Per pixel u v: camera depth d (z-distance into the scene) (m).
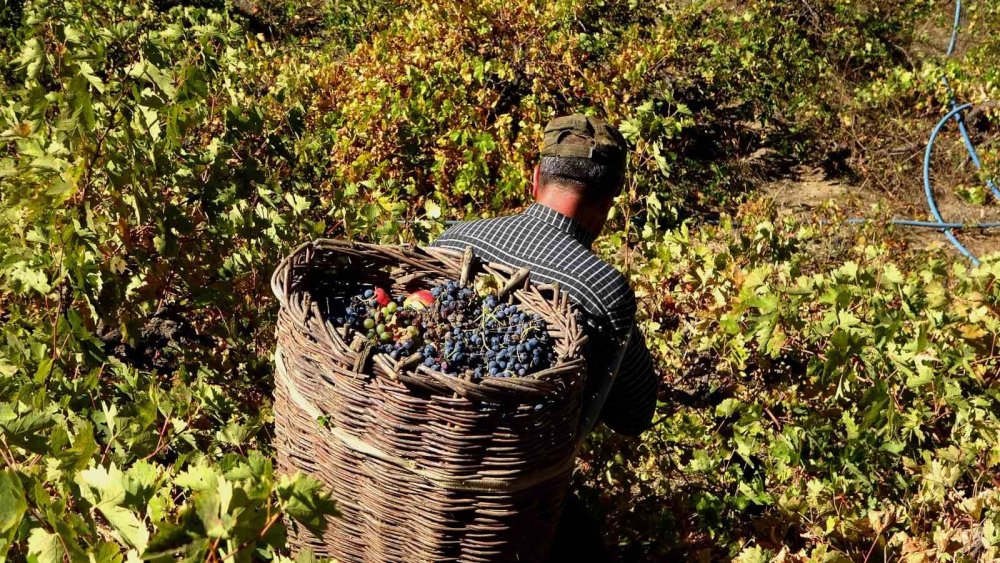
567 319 2.10
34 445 1.76
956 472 2.70
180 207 3.26
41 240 2.72
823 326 2.99
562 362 1.95
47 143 2.76
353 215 3.55
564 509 2.70
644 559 2.87
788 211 7.49
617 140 2.52
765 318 3.02
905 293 3.20
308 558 1.57
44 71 2.96
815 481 2.78
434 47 6.74
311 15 10.37
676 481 3.21
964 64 10.04
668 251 3.69
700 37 8.64
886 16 10.70
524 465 1.92
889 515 2.55
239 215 3.16
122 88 3.17
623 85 6.97
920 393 3.10
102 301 2.88
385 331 2.05
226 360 3.11
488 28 6.84
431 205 3.75
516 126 6.74
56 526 1.49
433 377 1.83
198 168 3.28
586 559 2.68
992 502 2.66
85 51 2.93
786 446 2.95
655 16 8.57
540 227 2.46
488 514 1.95
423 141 5.77
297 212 3.34
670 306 3.75
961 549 2.49
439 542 1.97
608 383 2.36
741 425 3.05
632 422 2.67
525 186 5.40
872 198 8.04
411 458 1.91
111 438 2.10
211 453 2.41
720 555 2.84
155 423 2.40
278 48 8.59
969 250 7.52
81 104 2.68
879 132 8.80
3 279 2.89
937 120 9.16
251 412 3.02
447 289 2.21
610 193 2.53
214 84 4.04
